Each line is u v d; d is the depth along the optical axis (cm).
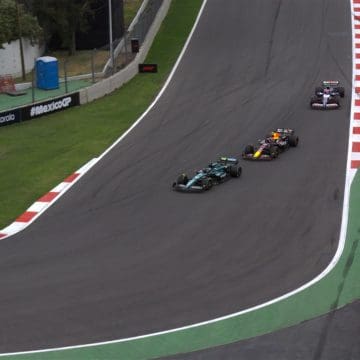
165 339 5297
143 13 16788
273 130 11050
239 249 6950
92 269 6569
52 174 9488
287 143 10212
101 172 9469
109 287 6188
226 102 12644
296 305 5791
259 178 9006
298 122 11419
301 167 9394
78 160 10019
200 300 5922
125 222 7738
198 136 10888
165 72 14625
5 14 13912
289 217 7719
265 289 6097
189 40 16400
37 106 12244
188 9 18338
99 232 7488
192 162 9725
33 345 5238
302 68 14425
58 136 11238
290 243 7062
